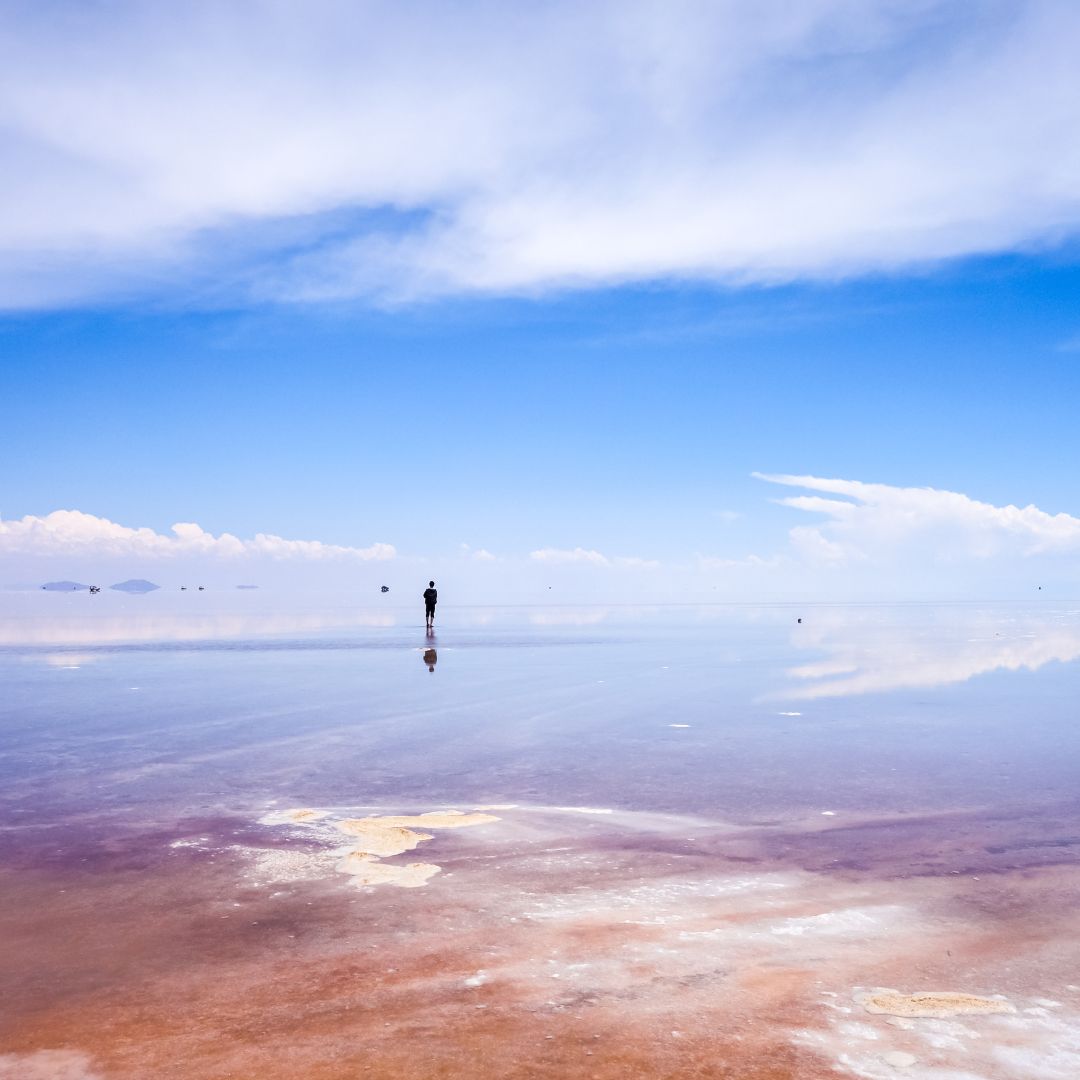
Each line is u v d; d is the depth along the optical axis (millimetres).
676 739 12148
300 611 91875
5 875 6305
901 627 49781
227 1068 3635
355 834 7387
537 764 10430
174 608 107500
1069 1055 3732
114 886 6047
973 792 8844
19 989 4426
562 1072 3564
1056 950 4895
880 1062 3662
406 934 5121
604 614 80562
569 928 5215
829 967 4652
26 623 57875
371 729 13133
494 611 93500
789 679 20203
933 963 4715
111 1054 3762
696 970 4605
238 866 6500
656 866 6473
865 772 9852
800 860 6609
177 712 15008
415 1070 3590
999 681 19766
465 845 7059
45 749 11570
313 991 4359
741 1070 3582
